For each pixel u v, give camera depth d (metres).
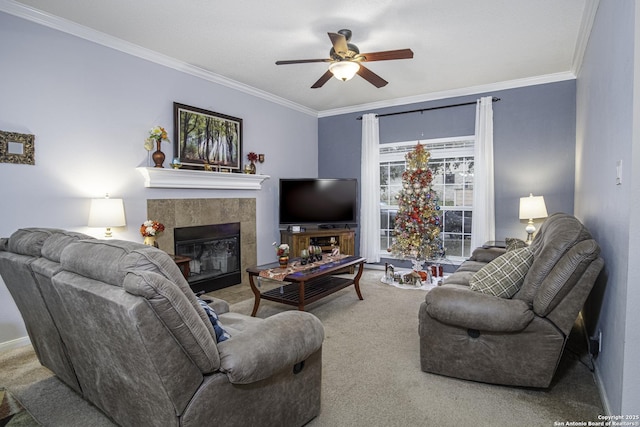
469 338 2.15
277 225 5.39
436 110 5.07
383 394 2.06
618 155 1.80
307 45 3.44
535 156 4.43
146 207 3.62
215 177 4.20
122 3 2.69
